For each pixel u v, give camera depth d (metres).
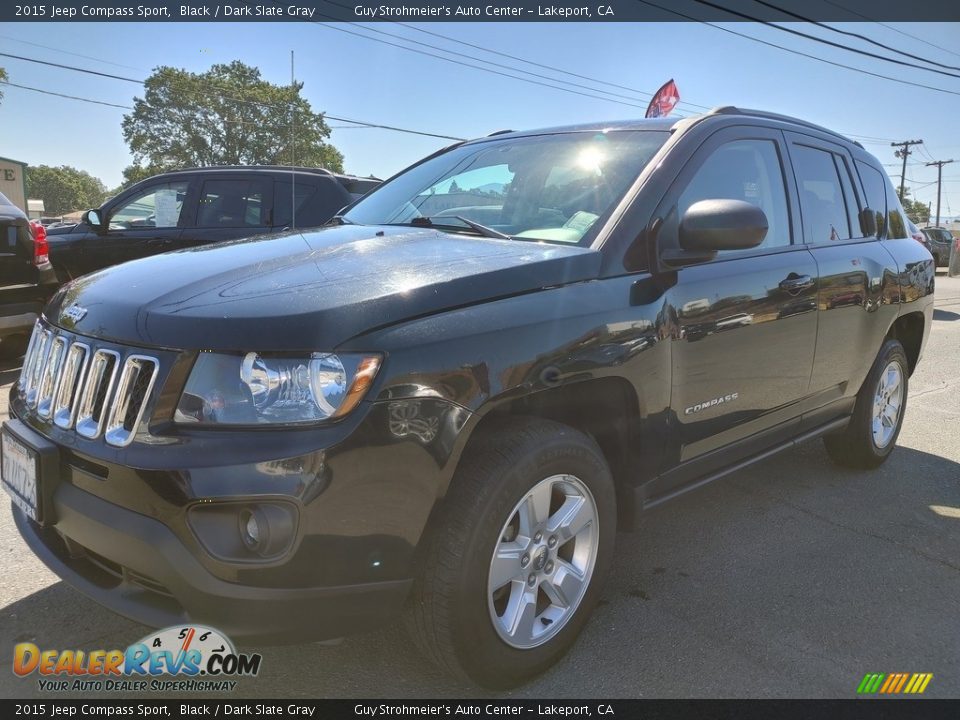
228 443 1.85
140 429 1.93
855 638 2.74
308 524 1.84
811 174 3.73
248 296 2.06
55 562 2.23
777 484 4.32
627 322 2.48
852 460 4.44
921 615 2.92
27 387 2.45
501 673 2.28
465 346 2.08
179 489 1.83
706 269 2.87
